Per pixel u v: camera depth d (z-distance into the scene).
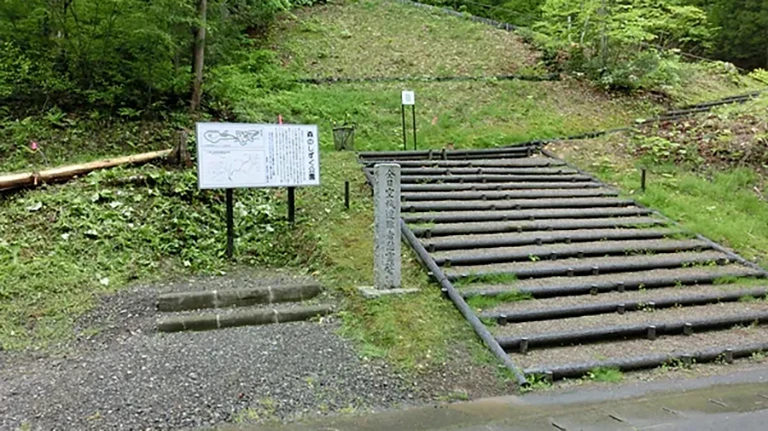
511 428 3.01
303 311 4.55
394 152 8.40
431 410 3.25
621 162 8.61
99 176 6.32
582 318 4.57
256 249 5.80
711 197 7.47
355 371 3.69
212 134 5.48
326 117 9.97
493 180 7.57
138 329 4.22
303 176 5.91
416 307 4.51
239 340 4.11
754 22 16.53
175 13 8.13
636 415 3.18
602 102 11.80
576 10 12.70
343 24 15.34
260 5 13.05
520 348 4.06
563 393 3.53
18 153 6.85
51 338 4.05
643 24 11.81
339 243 5.64
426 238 5.77
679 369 3.94
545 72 12.95
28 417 3.04
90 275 4.98
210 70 9.66
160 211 6.07
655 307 4.82
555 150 9.09
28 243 5.20
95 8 7.57
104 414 3.09
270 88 10.72
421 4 17.36
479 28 15.42
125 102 8.30
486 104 11.17
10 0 7.50
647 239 6.26
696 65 14.76
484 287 4.88
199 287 4.92
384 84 11.87
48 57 7.96
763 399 3.42
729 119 9.77
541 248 5.75
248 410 3.17
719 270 5.61
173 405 3.20
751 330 4.60
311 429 2.99
